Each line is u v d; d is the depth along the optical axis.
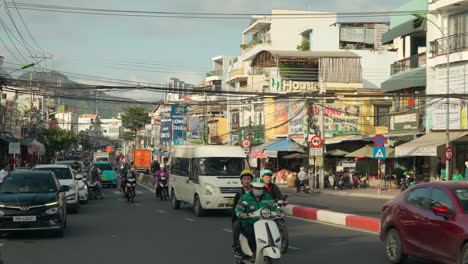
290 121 47.94
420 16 32.69
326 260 10.29
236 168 19.97
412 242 9.37
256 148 49.78
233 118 64.44
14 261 10.20
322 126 38.50
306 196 32.25
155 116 126.50
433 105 32.25
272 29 62.94
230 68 76.00
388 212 10.25
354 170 42.84
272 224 8.06
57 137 84.06
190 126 77.44
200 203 19.08
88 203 26.20
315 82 47.72
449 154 28.27
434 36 32.84
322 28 55.31
